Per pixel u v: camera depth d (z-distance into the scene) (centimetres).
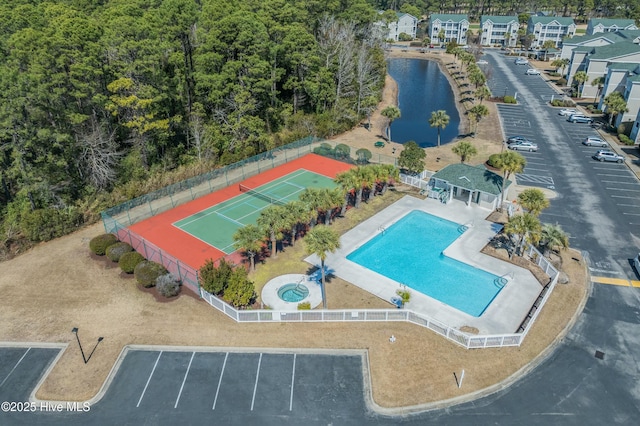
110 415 2911
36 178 5075
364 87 9038
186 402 2992
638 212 5275
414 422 2859
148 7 8012
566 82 11169
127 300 3916
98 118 6066
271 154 6819
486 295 3975
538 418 2878
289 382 3134
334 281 4138
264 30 7000
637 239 4750
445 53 15675
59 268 4372
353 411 2931
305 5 9950
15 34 5338
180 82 6400
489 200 5322
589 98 9994
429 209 5394
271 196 5828
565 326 3581
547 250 4512
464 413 2914
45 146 5319
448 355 3319
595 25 14500
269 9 7769
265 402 2991
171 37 6588
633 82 7731
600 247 4622
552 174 6306
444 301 3909
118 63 5600
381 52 11331
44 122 5281
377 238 4847
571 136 7788
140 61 5609
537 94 10481
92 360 3312
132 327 3612
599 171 6384
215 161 6669
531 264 4325
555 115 8975
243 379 3158
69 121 5462
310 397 3025
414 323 3609
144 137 6100
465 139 7806
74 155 5612
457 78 12431
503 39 16838
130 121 5772
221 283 3759
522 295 3909
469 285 4103
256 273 4250
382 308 3791
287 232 4744
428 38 17188
